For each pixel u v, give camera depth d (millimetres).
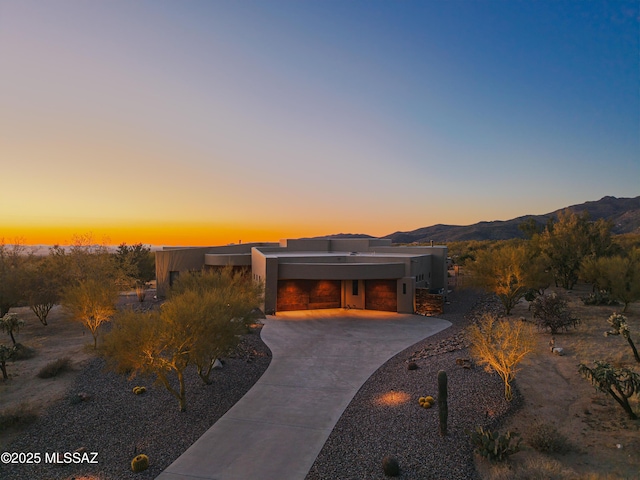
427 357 16953
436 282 35875
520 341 11969
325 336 21609
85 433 10867
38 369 16219
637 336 17484
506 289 24641
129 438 10555
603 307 25188
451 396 12344
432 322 25359
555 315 18938
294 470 8875
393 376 15070
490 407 11344
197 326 12359
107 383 14508
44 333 23297
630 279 23781
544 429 9336
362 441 10062
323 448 9828
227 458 9445
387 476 8453
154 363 11891
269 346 19641
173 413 12039
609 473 7965
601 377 10422
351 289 30391
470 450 9320
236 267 36594
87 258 31422
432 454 9219
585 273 27828
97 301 19703
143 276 44188
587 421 10258
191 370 15922
